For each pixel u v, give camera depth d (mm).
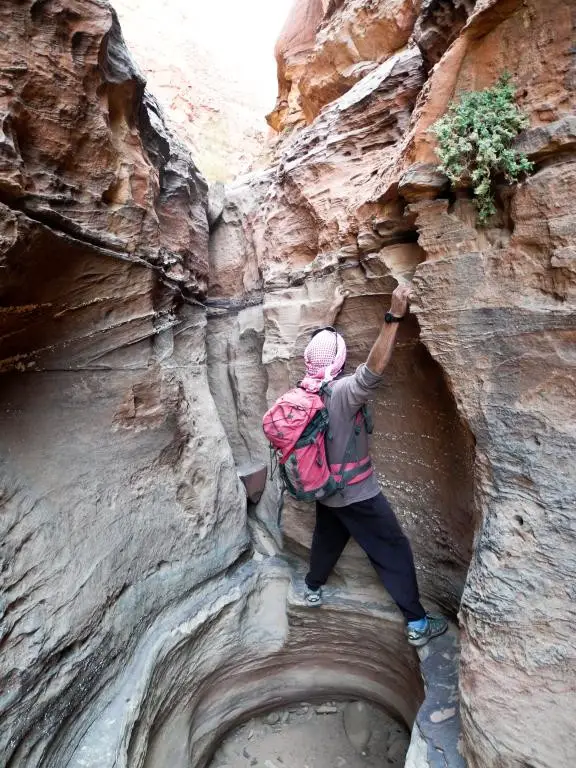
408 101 3066
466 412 2137
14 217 1843
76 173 2316
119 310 2729
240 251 4449
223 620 3385
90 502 2609
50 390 2484
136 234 2672
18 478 2268
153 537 2988
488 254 2029
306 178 3451
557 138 1772
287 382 3588
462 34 2008
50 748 2168
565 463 1833
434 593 3027
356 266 2941
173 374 3191
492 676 1899
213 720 3498
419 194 2227
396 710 3441
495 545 1976
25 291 2148
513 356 1969
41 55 2031
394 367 2893
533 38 1853
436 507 2896
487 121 1909
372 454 3211
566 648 1748
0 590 2051
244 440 4301
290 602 3479
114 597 2654
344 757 3533
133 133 2695
